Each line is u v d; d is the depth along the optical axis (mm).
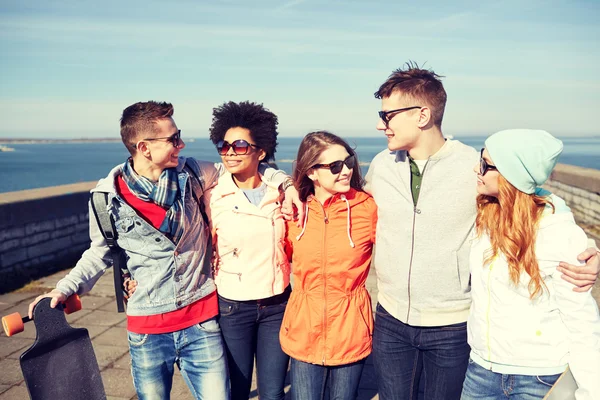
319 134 2297
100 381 2266
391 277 2312
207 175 2516
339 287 2350
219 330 2447
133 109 2189
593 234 8445
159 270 2258
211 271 2496
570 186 10234
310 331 2354
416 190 2264
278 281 2504
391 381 2420
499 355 1896
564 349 1808
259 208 2457
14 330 1979
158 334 2287
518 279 1814
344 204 2332
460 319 2227
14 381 3691
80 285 2244
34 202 6762
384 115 2248
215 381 2328
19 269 6551
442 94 2230
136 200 2230
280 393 2594
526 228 1797
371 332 2441
